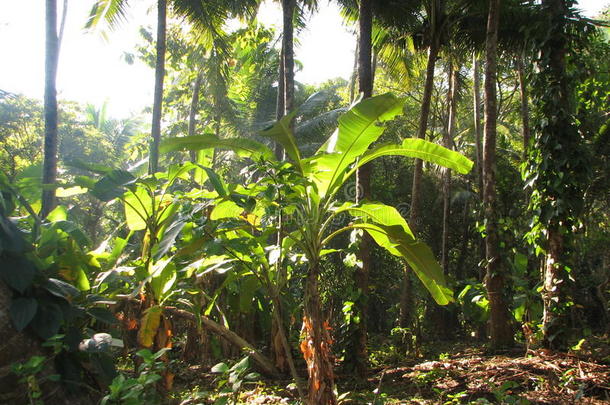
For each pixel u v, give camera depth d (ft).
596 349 23.39
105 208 56.08
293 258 18.85
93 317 14.37
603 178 35.01
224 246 16.31
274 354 27.96
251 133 59.47
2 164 54.24
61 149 66.64
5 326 12.07
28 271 12.51
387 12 37.63
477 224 30.32
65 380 12.75
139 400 12.06
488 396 17.84
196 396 13.93
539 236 25.46
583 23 25.52
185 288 20.30
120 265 20.76
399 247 17.29
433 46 37.91
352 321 26.05
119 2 33.42
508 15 36.17
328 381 15.66
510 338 28.17
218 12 36.09
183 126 63.10
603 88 33.27
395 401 18.47
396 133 63.21
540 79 25.49
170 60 52.06
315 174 17.47
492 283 28.55
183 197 18.01
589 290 43.32
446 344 43.83
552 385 17.84
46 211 22.70
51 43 24.34
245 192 17.33
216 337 29.66
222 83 39.88
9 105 57.62
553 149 24.50
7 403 11.64
